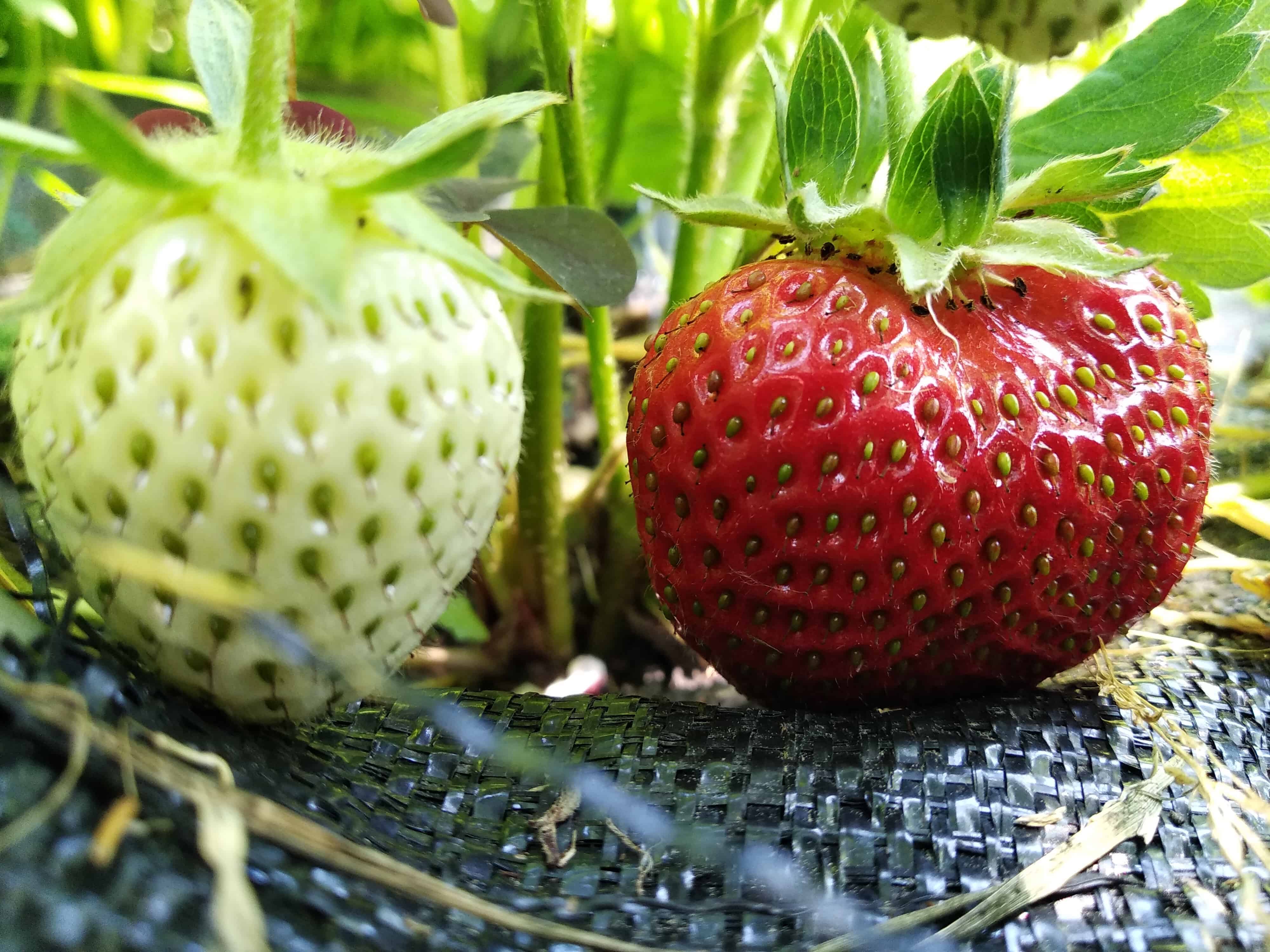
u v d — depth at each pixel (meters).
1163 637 0.07
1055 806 0.05
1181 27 0.07
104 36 0.10
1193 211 0.08
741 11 0.08
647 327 0.14
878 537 0.05
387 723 0.05
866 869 0.05
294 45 0.06
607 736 0.05
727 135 0.08
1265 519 0.08
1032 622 0.06
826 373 0.05
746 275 0.06
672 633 0.10
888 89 0.06
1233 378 0.11
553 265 0.05
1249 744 0.06
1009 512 0.06
